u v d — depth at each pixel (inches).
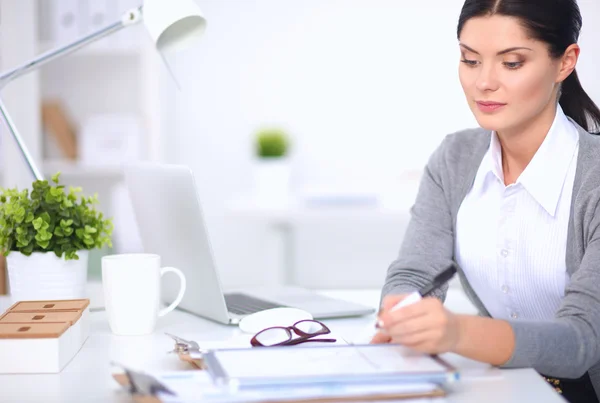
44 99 137.2
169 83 148.9
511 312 55.4
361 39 148.0
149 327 50.3
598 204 47.1
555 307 53.2
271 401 32.2
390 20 147.4
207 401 32.1
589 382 53.2
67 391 37.3
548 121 48.8
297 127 150.1
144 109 133.2
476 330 38.3
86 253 55.0
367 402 32.8
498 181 52.5
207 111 149.9
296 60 149.1
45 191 53.3
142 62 132.6
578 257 48.8
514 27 43.1
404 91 148.4
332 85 149.1
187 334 50.1
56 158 132.6
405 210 118.6
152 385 32.9
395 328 36.9
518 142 49.8
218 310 52.7
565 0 44.3
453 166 55.8
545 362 39.3
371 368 35.1
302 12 148.3
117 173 132.4
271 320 49.3
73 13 127.6
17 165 127.1
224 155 150.9
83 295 55.0
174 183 51.8
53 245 52.8
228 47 149.0
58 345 40.6
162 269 51.9
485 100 44.9
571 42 45.4
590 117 53.2
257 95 149.8
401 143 149.3
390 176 149.8
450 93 147.6
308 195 120.6
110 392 37.1
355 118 149.5
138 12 59.3
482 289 55.7
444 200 56.0
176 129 150.0
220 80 149.5
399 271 53.6
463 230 54.3
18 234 51.9
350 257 154.0
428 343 36.5
